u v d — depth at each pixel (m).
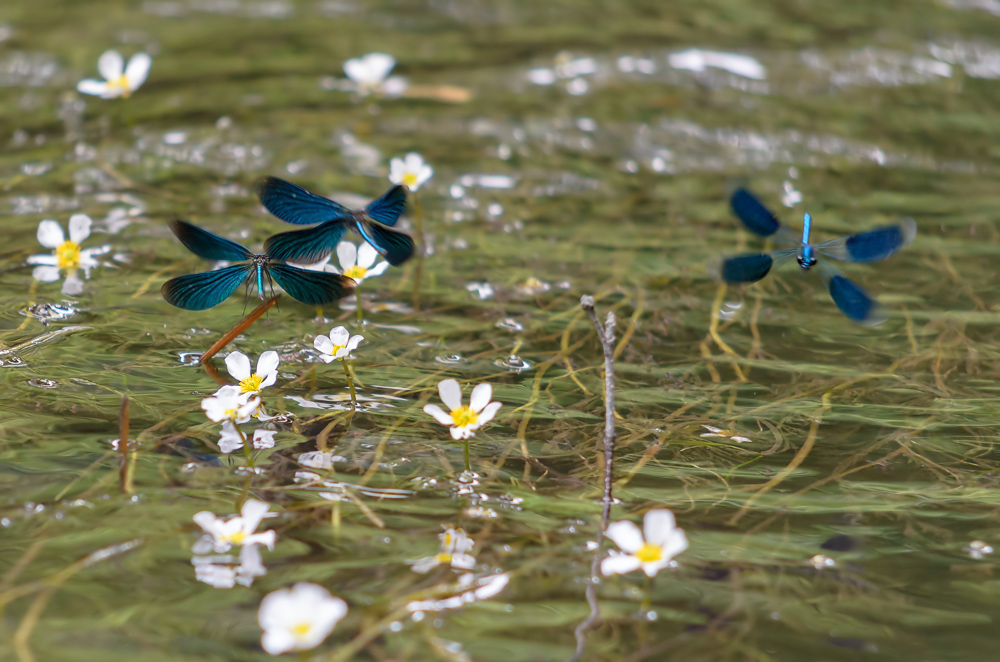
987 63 11.49
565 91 10.63
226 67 11.13
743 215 4.34
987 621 3.42
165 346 5.55
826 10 13.43
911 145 9.38
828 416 5.09
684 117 9.97
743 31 12.52
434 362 5.60
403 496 4.19
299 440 4.64
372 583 3.55
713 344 5.95
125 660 3.07
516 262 7.04
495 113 9.96
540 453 4.64
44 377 5.07
